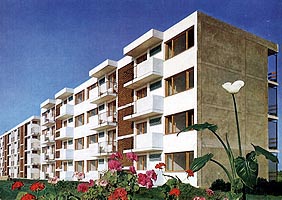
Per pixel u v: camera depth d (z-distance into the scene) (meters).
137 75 26.36
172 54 24.22
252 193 18.72
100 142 34.28
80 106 42.44
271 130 27.19
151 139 23.89
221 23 23.72
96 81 37.88
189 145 21.84
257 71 25.83
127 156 7.41
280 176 27.08
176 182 6.33
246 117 24.41
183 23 23.31
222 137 22.44
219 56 23.20
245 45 25.19
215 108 22.41
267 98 26.27
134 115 26.39
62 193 6.10
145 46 26.59
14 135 82.31
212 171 21.47
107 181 6.40
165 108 24.38
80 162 41.84
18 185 6.47
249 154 5.21
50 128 56.59
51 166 55.00
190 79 22.67
